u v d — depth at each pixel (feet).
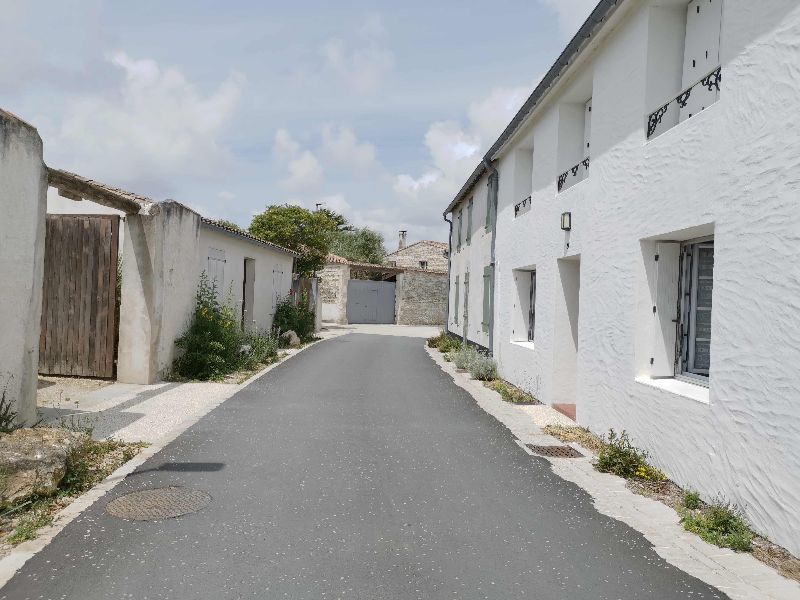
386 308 122.11
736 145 15.71
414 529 14.42
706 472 16.61
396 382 39.11
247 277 52.60
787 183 13.79
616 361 22.94
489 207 48.16
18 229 20.26
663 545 13.83
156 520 14.39
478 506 16.20
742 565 12.80
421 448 22.22
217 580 11.48
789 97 13.80
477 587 11.55
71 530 13.66
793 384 13.38
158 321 33.37
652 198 20.39
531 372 34.47
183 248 36.29
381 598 10.99
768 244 14.35
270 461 19.75
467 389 37.47
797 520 13.15
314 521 14.69
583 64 27.43
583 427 26.17
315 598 10.89
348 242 164.76
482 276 51.24
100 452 19.60
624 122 22.85
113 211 40.40
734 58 15.89
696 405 17.16
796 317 13.38
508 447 22.79
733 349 15.53
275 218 84.94
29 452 15.42
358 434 24.06
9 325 19.97
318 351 57.21
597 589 11.60
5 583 11.14
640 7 21.86
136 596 10.77
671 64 21.44
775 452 13.87
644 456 20.49
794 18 13.69
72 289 32.86
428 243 149.18
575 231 27.96
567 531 14.58
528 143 38.42
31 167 20.90
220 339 38.37
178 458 19.65
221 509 15.26
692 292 21.06
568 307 30.99
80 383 31.81
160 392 30.81
